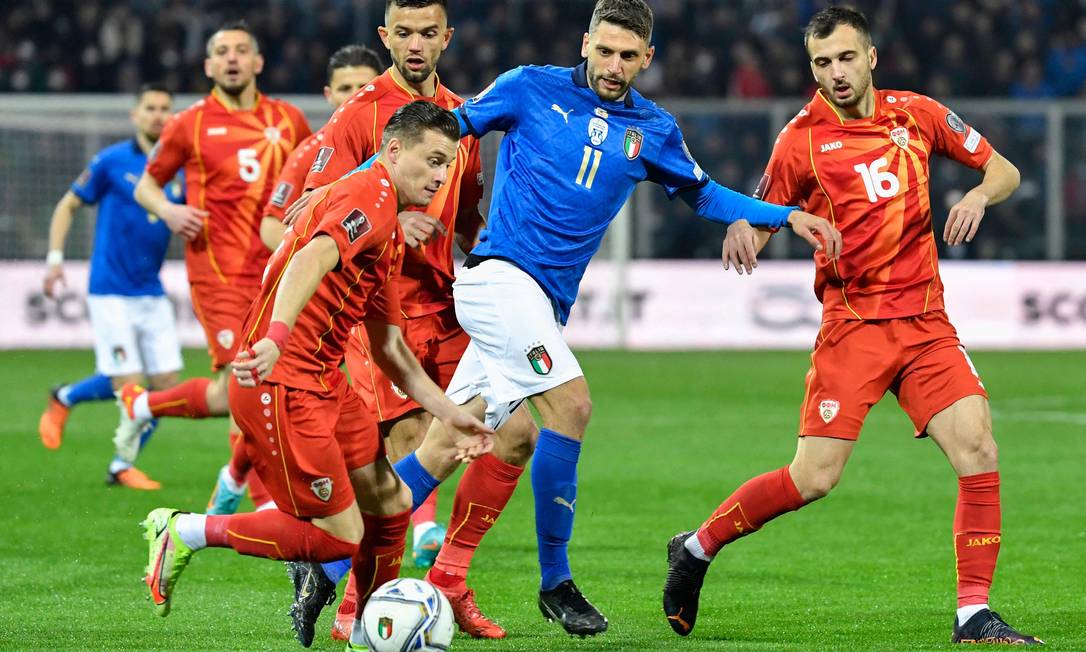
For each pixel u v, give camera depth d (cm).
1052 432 4362
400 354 1792
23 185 6712
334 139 2203
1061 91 8656
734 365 6450
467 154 2275
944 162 7381
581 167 2014
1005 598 2230
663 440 4206
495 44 8612
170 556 1791
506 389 1989
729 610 2156
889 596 2256
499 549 2658
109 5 8850
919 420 1983
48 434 3606
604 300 7262
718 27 8756
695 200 2117
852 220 1998
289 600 2189
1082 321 7312
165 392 3166
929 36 8700
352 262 1703
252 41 3161
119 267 3550
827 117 2036
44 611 2102
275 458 1720
